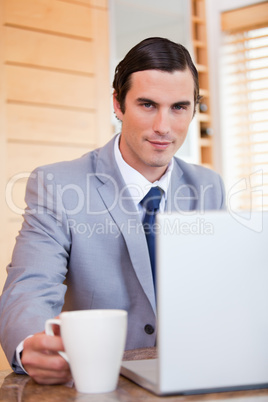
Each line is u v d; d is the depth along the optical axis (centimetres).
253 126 380
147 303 143
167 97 138
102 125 325
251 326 89
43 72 303
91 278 146
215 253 88
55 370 98
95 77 323
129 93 142
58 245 143
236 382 88
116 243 148
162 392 85
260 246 90
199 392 87
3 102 289
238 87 383
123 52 337
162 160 144
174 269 86
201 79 389
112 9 331
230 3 379
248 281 89
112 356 90
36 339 99
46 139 303
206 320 87
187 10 370
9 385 101
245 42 379
